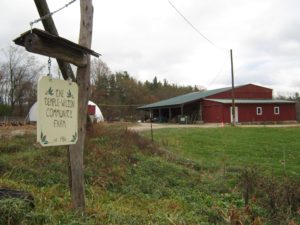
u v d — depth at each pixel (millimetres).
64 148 10383
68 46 4594
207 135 22594
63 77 6598
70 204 5461
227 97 43188
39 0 6668
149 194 8375
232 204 7664
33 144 11672
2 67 63688
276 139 21312
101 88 77625
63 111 4500
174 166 11242
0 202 4281
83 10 5168
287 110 41531
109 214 5137
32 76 65625
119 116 67688
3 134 13125
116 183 8664
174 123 42688
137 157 11367
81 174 4973
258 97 45469
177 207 7047
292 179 10398
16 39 4148
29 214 4312
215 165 13102
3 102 63719
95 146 11180
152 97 85562
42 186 7664
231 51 35094
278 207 7223
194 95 47969
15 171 8266
